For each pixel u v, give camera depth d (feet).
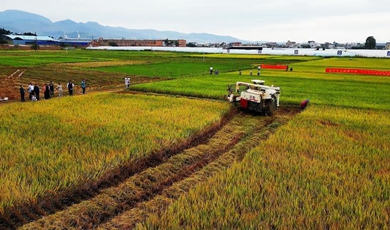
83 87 114.52
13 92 115.96
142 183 39.04
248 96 83.51
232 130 68.44
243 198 32.19
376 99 106.83
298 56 449.48
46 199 33.37
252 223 27.76
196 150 51.85
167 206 32.09
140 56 375.04
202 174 42.37
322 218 29.17
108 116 68.49
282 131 61.26
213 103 91.45
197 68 235.61
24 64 224.12
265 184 35.29
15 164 39.11
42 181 35.14
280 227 27.20
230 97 90.84
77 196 35.40
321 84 148.97
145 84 133.59
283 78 172.35
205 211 29.37
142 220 30.53
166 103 88.43
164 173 42.50
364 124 69.15
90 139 50.72
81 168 38.40
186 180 40.14
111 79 161.38
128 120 65.00
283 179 37.32
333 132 60.64
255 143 58.18
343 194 33.99
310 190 34.53
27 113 69.87
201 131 61.67
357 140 55.26
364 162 44.09
